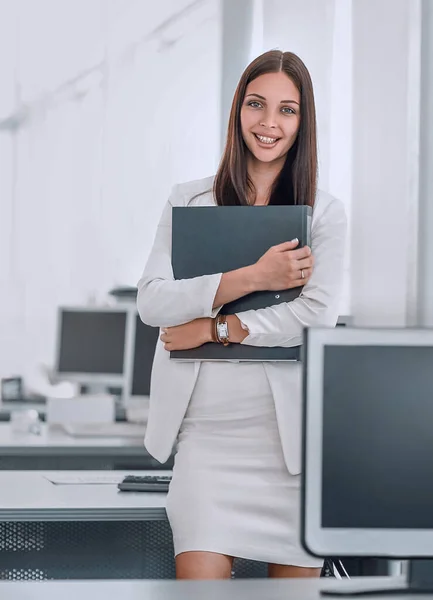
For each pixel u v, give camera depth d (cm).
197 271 265
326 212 273
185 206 273
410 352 169
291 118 268
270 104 265
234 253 264
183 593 171
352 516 167
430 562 174
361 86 441
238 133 272
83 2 817
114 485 305
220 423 266
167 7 770
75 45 820
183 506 263
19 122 838
